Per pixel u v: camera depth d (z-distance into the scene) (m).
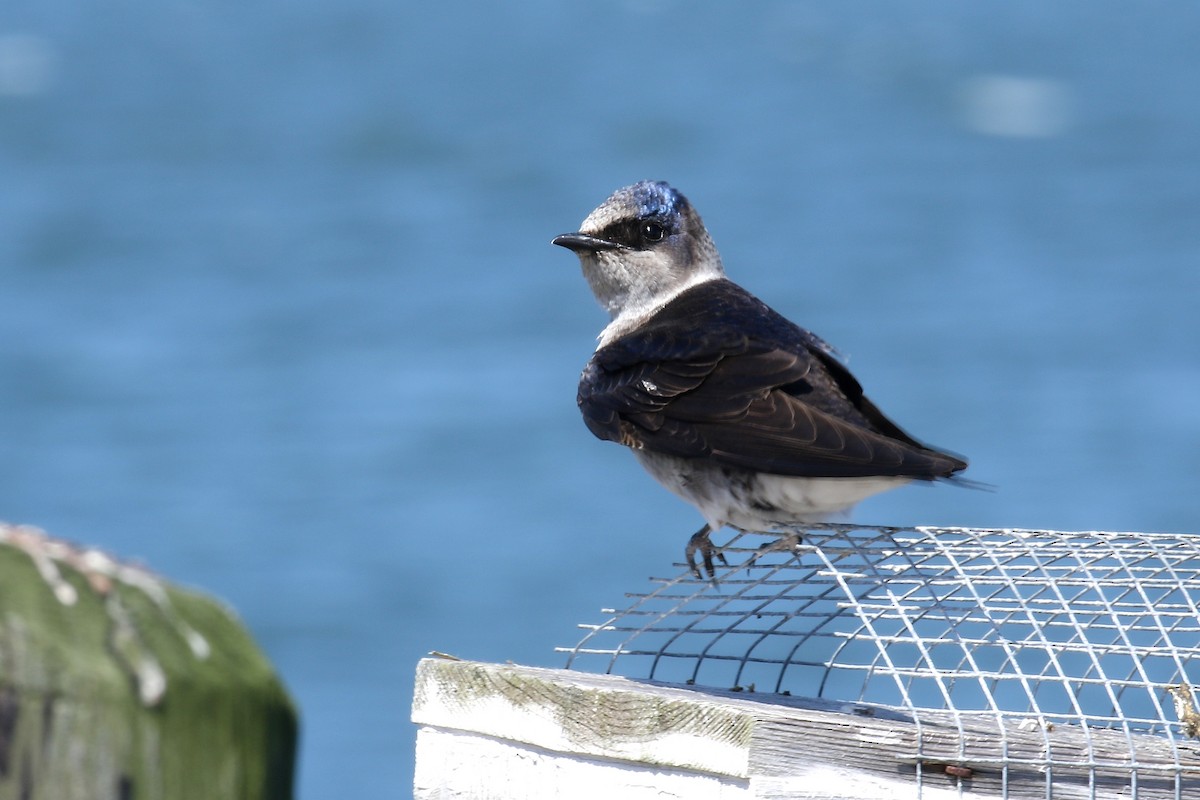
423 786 10.35
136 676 5.11
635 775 9.30
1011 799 9.13
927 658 9.60
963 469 10.66
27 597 5.12
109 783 5.05
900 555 10.75
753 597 10.93
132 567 5.38
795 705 10.00
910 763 8.96
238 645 5.40
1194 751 9.70
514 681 9.88
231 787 5.23
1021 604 10.17
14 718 4.99
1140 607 10.97
